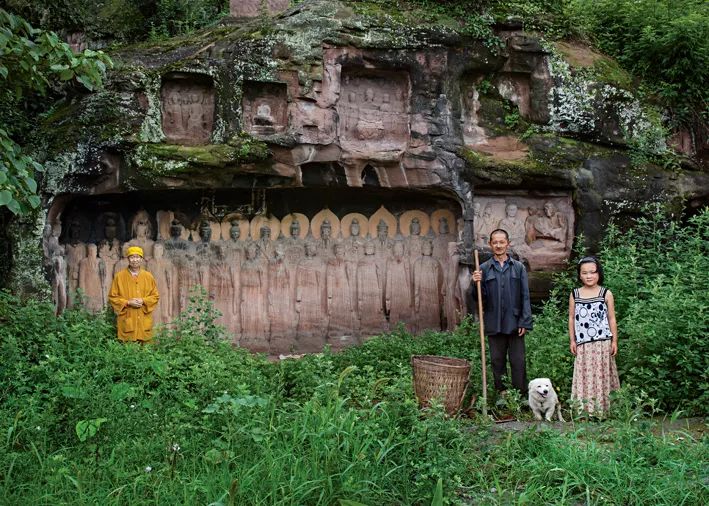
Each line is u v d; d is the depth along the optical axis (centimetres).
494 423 650
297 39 999
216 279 1081
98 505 494
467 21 1044
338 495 498
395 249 1107
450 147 1027
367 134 1024
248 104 1018
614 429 607
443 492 507
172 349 834
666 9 1138
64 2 1280
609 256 966
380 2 1038
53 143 984
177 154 985
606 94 1059
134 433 599
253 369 805
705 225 1050
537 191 1054
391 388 598
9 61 719
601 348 701
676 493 492
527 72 1070
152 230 1081
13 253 976
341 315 1099
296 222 1108
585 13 1168
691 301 740
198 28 1366
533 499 502
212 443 568
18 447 591
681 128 1091
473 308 1030
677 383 717
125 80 992
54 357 700
